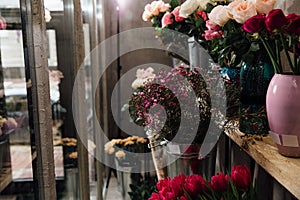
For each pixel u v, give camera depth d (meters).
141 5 3.45
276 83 0.93
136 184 2.70
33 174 1.27
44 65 1.23
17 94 1.25
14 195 1.28
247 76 1.18
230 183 1.10
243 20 1.05
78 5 2.05
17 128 1.26
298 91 0.88
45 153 1.26
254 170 1.45
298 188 0.77
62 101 2.04
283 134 0.93
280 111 0.92
